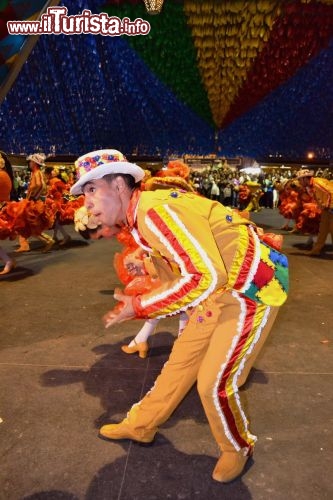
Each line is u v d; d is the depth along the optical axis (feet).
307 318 13.75
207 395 5.80
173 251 4.86
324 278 19.49
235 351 5.66
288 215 33.76
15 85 35.42
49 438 7.37
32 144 42.52
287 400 8.69
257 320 5.65
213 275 4.72
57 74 38.88
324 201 23.99
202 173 79.05
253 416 8.09
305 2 30.35
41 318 13.46
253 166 90.79
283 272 5.67
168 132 64.54
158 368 9.98
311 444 7.28
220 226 5.36
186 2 31.50
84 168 5.34
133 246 9.59
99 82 45.06
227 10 32.07
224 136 68.69
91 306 14.69
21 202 21.24
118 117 53.62
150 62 44.06
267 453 7.03
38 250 26.00
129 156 68.54
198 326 6.01
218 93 52.13
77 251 25.57
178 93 53.31
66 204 27.91
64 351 10.91
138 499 6.01
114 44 40.63
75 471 6.56
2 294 16.22
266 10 31.42
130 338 11.77
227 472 6.31
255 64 42.60
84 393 8.85
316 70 45.16
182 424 7.81
